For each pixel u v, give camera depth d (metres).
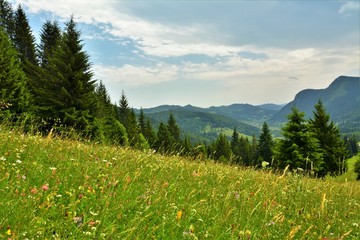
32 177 5.38
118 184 5.66
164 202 5.30
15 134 8.93
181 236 4.47
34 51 56.16
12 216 3.68
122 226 4.18
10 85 33.12
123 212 4.60
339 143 45.50
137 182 6.32
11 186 4.50
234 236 4.60
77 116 34.31
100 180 5.77
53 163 6.90
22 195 4.29
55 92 35.72
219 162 11.88
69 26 38.88
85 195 4.94
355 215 7.28
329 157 42.59
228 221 5.18
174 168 8.63
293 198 7.63
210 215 5.39
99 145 10.48
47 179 5.36
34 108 33.91
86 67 38.44
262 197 7.09
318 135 44.91
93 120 36.16
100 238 3.61
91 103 36.97
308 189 8.66
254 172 10.62
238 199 6.53
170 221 4.59
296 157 33.00
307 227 5.66
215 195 6.45
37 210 4.09
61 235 3.69
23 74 40.12
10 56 41.44
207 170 9.51
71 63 36.91
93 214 3.99
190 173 8.62
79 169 6.37
